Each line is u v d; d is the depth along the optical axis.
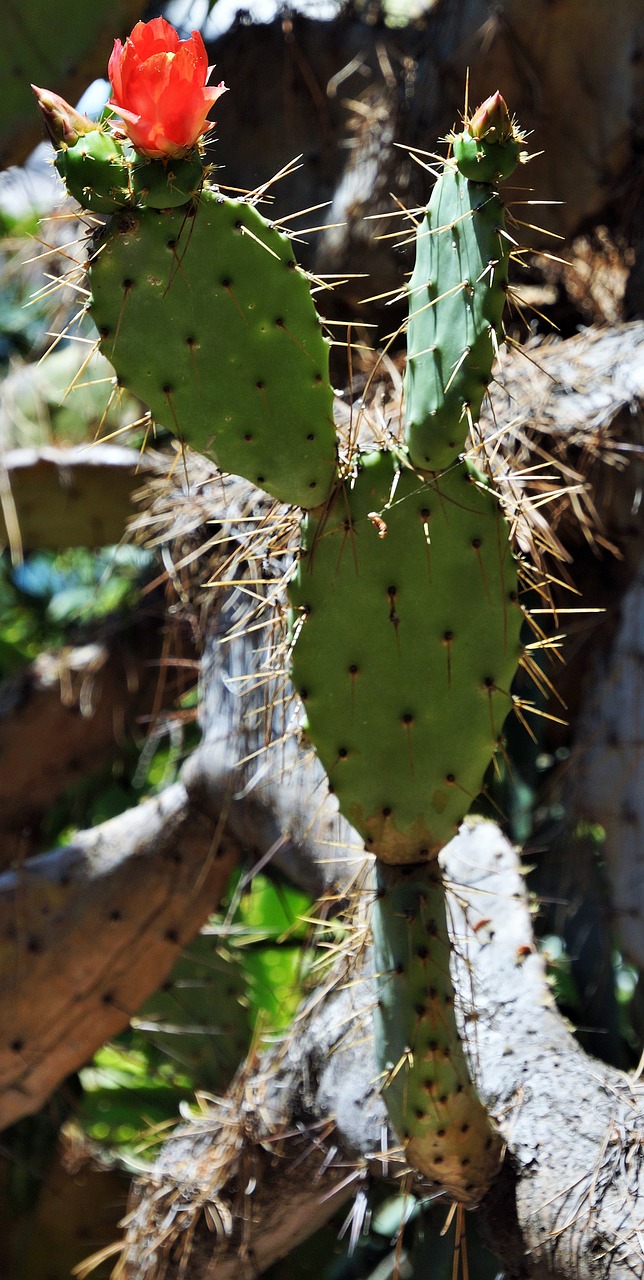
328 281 2.05
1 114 2.20
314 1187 1.69
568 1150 1.36
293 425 1.24
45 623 3.13
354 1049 1.55
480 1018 1.48
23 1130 2.53
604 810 1.73
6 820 2.54
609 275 2.09
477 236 1.21
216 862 1.89
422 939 1.29
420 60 1.99
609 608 1.87
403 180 1.98
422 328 1.25
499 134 1.21
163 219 1.19
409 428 1.25
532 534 1.52
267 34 2.13
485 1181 1.36
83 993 1.89
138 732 2.51
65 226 2.42
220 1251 1.76
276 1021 2.37
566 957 1.83
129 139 1.19
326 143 2.11
